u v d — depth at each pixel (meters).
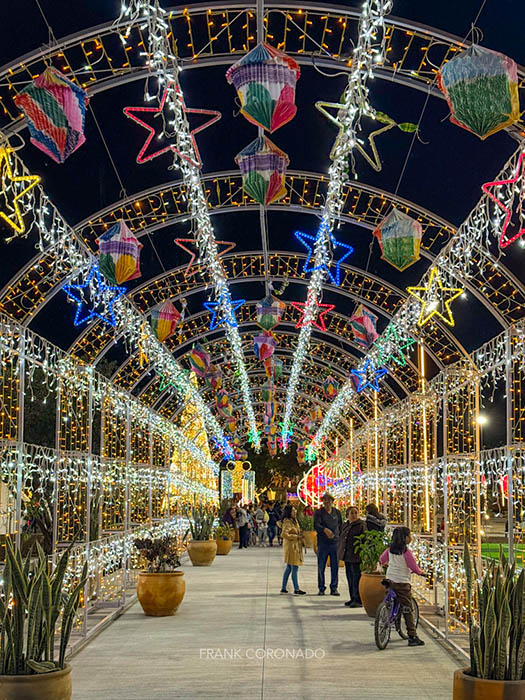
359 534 13.23
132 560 15.33
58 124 5.65
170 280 16.95
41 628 6.22
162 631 10.62
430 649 9.45
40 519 10.86
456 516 11.46
